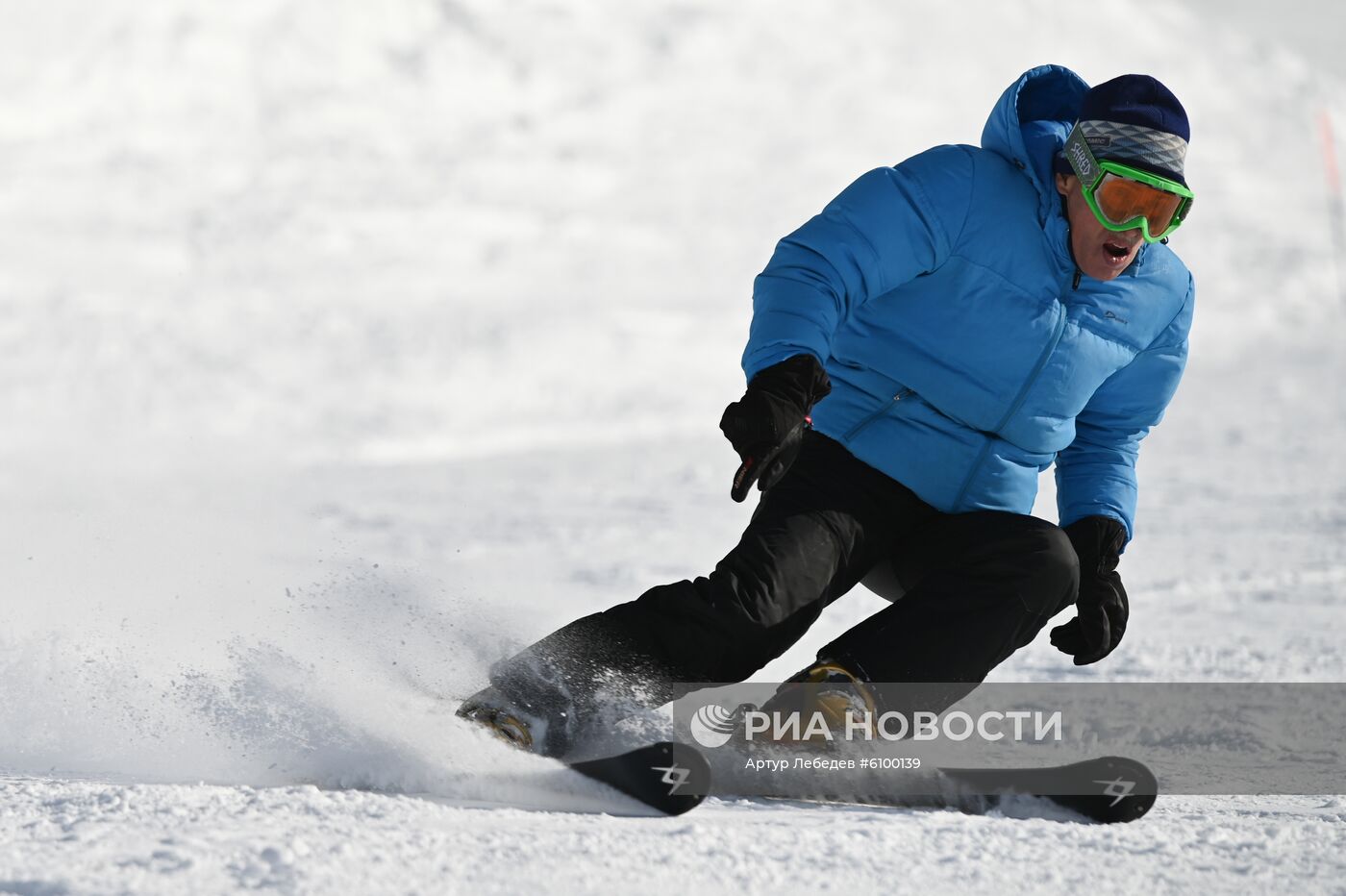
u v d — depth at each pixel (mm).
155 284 104062
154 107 173875
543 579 24000
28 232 118688
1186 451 47219
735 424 7805
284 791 6785
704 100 186750
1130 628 18594
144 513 32625
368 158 160750
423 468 54594
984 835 6797
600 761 7199
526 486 46156
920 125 185375
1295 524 30703
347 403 75312
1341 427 53156
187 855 5566
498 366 83000
